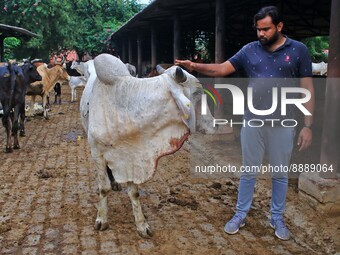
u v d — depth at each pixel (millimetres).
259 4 9469
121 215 4242
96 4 20812
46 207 4449
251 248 3537
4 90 6797
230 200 4707
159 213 4309
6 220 4082
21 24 16688
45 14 16422
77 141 7934
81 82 14875
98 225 3852
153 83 3248
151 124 3268
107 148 3516
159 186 5191
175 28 9219
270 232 3863
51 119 10711
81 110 4148
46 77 10469
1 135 8562
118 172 3561
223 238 3732
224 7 7152
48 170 5871
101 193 3803
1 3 16344
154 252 3463
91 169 5941
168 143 3320
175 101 3172
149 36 16156
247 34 12422
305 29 12609
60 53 21922
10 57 20016
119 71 3342
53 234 3791
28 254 3418
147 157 3398
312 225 3846
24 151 7082
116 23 21562
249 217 4203
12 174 5668
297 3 9508
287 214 4191
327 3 9258
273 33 3328
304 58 3389
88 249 3506
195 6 8492
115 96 3350
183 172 5777
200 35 14148
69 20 17672
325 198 4027
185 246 3568
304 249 3531
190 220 4133
